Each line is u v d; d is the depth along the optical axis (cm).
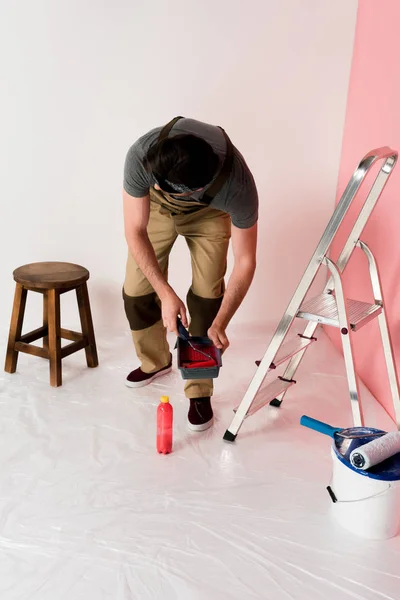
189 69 302
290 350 246
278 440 251
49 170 310
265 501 215
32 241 322
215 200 206
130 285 266
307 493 220
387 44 268
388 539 198
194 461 236
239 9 295
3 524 199
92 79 296
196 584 179
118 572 182
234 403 279
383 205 276
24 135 302
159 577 181
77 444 243
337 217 208
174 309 228
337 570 185
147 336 280
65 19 284
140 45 294
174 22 292
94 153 310
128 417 263
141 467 231
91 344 300
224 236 246
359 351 305
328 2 299
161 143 177
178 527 201
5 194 312
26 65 289
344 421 266
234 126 314
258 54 303
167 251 268
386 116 269
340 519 203
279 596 175
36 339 302
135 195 220
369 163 200
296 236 342
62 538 194
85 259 330
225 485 223
